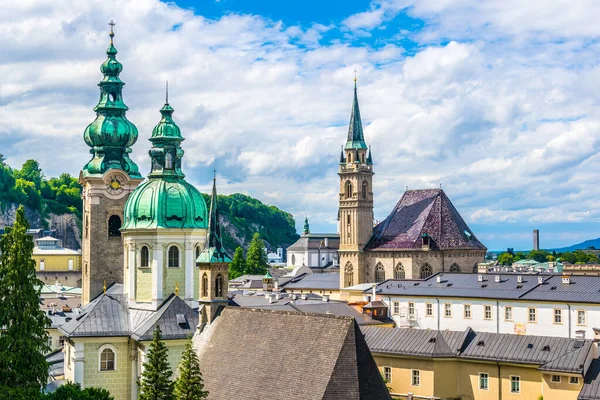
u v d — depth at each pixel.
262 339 100.88
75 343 132.50
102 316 137.38
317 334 93.62
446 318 198.62
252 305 192.25
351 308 199.25
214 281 122.94
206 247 125.25
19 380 106.06
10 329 107.31
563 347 130.12
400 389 139.75
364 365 89.06
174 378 125.88
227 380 100.69
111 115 176.50
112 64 177.00
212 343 109.94
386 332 146.38
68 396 110.50
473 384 135.88
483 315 191.50
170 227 139.88
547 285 186.62
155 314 135.25
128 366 135.38
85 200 176.50
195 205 143.38
